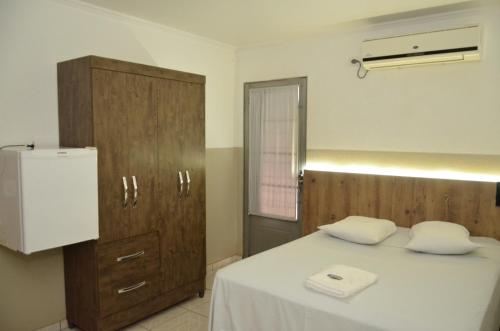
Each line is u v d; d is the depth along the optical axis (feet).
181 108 10.84
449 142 10.61
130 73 9.44
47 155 7.91
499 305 7.67
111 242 9.34
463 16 10.21
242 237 15.37
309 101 13.15
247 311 6.97
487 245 9.35
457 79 10.40
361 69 11.97
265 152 14.34
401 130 11.37
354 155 12.26
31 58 9.12
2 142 8.72
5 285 8.93
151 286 10.37
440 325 5.48
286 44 13.56
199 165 11.55
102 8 10.18
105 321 9.30
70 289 9.87
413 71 11.06
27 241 7.72
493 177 10.03
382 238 9.81
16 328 9.17
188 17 11.01
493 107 9.95
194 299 11.87
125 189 9.43
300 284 6.95
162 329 10.01
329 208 12.48
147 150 9.98
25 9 8.96
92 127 8.74
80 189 8.48
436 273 7.59
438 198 10.59
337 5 9.93
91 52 10.28
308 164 13.29
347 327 5.78
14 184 7.85
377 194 11.55
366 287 6.80
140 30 11.44
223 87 14.52
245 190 15.06
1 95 8.66
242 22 11.47
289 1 9.61
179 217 11.04
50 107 9.52
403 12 10.43
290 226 13.97
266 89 14.12
